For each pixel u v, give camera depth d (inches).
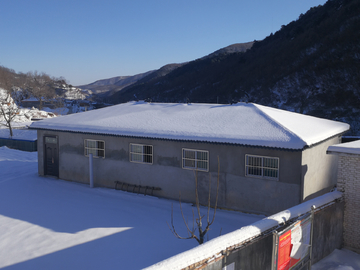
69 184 592.1
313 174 426.6
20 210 451.5
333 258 290.5
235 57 3944.4
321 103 1732.3
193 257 167.0
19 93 4212.6
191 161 466.9
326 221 288.4
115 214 428.1
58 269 286.5
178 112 573.6
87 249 323.9
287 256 217.9
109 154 553.6
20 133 1523.1
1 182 611.2
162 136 473.4
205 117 512.4
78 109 3951.8
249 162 419.5
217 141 421.4
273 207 402.9
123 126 538.9
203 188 456.8
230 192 433.4
